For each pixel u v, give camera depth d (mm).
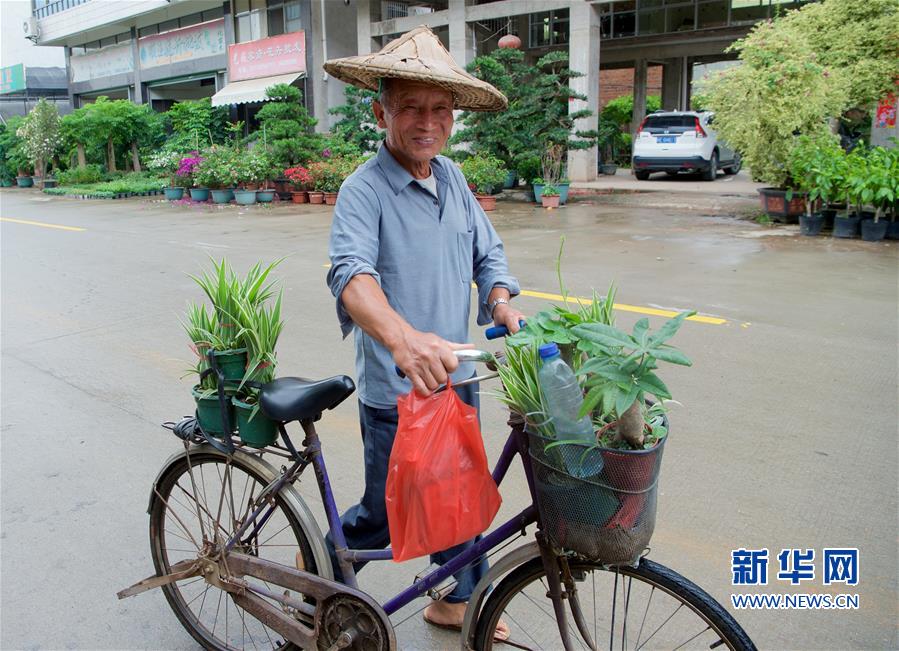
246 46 21688
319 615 2205
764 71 9953
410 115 2113
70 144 24031
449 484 1812
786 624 2545
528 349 1755
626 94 27453
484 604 2123
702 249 9008
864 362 4930
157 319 6730
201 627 2566
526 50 20953
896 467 3545
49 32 28141
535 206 13805
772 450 3748
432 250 2240
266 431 2264
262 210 15500
